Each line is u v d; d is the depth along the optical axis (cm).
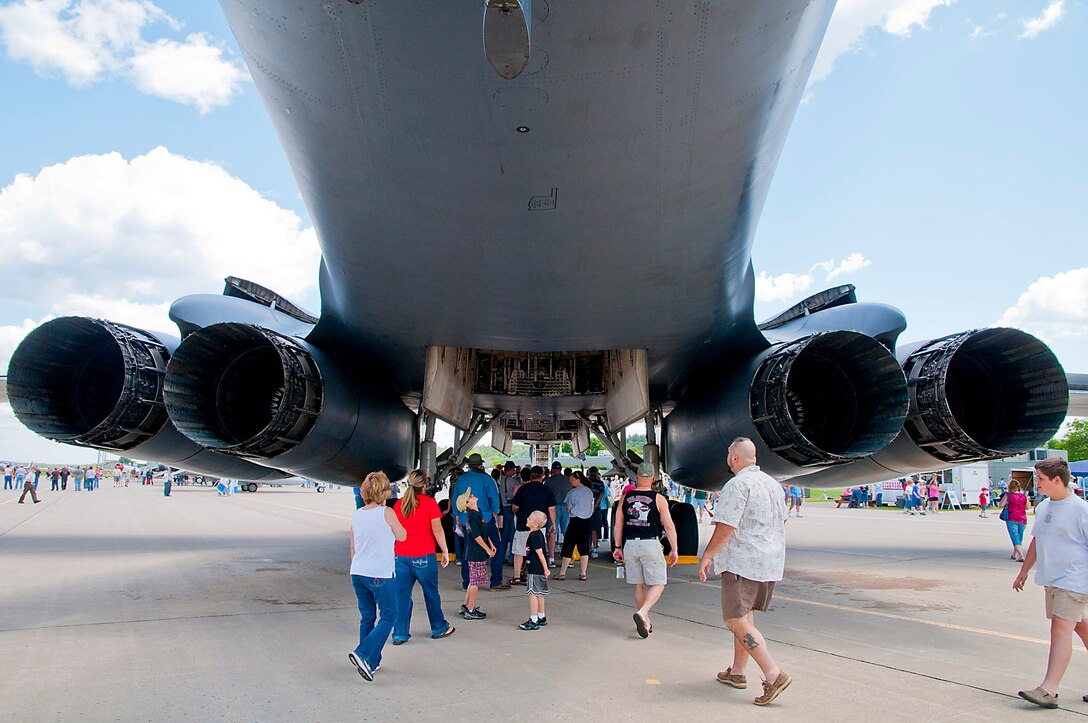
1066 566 347
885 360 655
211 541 1166
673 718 324
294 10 402
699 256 630
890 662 430
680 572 854
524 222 557
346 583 718
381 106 457
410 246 604
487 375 1019
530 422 1495
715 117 471
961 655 450
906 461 795
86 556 931
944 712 335
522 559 775
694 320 741
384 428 895
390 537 394
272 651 441
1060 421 707
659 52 409
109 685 366
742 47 419
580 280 641
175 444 812
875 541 1323
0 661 412
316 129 501
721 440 787
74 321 732
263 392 771
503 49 331
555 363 1023
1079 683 391
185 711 327
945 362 703
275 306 999
